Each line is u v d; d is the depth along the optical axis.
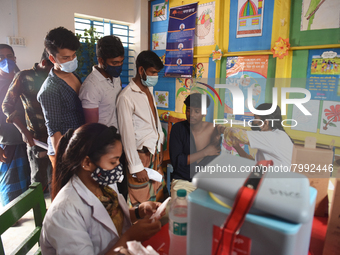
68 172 0.89
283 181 0.51
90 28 2.94
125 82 3.49
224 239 0.47
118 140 0.88
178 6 2.84
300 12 2.02
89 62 3.04
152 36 3.26
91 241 0.88
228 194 0.48
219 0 2.45
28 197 0.98
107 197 0.96
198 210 0.52
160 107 3.26
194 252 0.54
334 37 1.88
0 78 2.18
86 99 1.64
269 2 2.16
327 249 0.67
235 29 2.43
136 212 1.12
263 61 2.28
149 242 0.77
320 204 0.82
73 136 0.86
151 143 1.78
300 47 2.03
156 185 1.92
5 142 2.19
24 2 2.49
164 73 3.11
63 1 2.72
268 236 0.44
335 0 1.83
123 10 3.19
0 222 0.81
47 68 1.96
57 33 1.46
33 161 2.21
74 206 0.83
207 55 2.63
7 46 2.18
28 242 0.97
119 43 1.64
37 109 2.04
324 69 1.97
